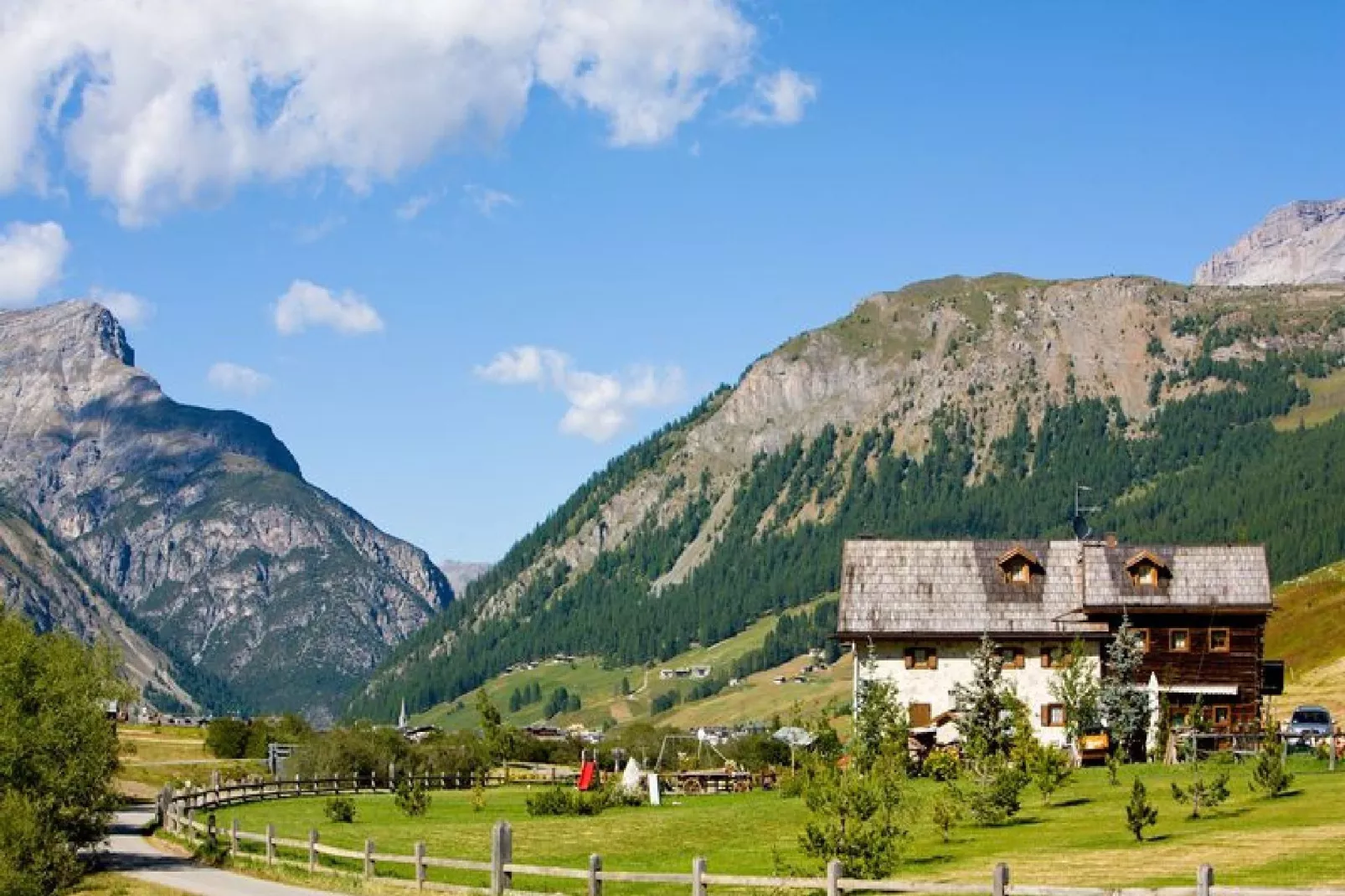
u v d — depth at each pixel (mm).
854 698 97250
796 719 106125
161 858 61125
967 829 57312
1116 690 87750
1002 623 98312
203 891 48562
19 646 58156
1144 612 96750
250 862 55969
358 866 53812
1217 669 96500
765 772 96250
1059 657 96312
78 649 60344
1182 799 55656
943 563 101375
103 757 57844
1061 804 62500
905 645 98125
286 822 75312
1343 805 53344
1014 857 47750
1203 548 99500
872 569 101250
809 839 45062
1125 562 99375
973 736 77000
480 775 99000
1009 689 84938
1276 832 48250
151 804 100688
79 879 53844
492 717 139375
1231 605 96812
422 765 118750
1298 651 151125
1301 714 89438
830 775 46031
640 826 66312
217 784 95938
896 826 52250
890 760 56156
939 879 43562
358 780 106188
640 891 45219
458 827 69500
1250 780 60500
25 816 52875
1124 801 61281
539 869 40812
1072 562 101188
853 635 98000
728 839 61688
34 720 56219
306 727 164875
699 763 123000
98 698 59188
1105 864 44500
